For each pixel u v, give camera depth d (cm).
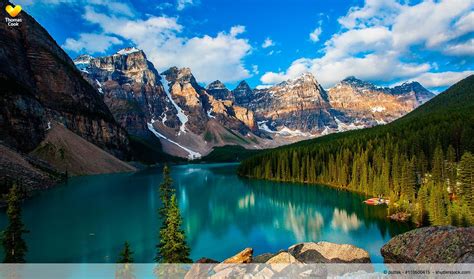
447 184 8912
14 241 3950
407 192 8900
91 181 16412
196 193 12862
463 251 1546
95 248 5688
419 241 1705
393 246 1784
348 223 7638
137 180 16988
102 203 10112
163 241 3734
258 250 5956
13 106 18762
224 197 11806
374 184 10669
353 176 12406
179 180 18262
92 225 7312
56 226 7206
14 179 12300
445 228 1714
